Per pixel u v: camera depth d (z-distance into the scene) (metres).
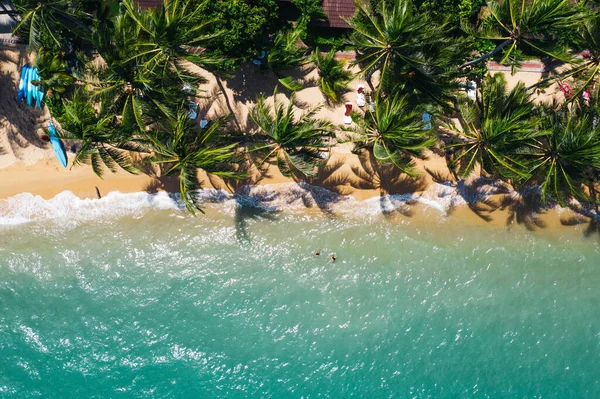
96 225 30.86
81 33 25.61
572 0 28.86
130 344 30.14
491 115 25.64
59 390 29.47
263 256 31.16
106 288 30.64
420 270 31.36
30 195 30.62
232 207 31.20
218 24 26.33
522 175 25.14
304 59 29.03
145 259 30.92
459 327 30.83
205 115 30.80
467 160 31.28
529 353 30.48
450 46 24.31
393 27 22.67
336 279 31.12
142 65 22.95
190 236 31.08
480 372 30.27
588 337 30.70
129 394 29.61
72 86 28.94
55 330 30.05
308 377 30.11
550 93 31.17
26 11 23.92
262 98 26.02
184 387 29.83
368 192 31.47
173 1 23.89
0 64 29.95
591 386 30.03
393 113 23.64
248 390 29.91
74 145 30.59
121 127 23.94
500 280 31.39
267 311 30.69
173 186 31.12
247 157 30.97
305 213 31.41
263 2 26.84
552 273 31.45
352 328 30.66
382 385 30.11
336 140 29.55
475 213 31.62
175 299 30.66
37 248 30.62
